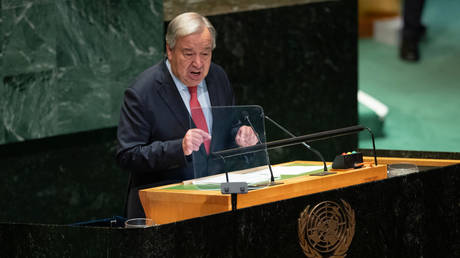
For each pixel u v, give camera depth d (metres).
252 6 22.67
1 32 19.36
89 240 7.96
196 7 23.08
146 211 9.43
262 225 8.69
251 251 8.56
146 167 10.73
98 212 22.09
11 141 19.81
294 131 22.59
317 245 9.33
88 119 21.59
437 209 11.39
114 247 7.76
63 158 21.27
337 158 10.45
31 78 20.11
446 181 11.59
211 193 8.77
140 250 7.70
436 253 11.35
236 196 8.54
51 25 20.42
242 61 23.02
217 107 9.66
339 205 9.62
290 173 10.38
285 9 22.34
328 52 22.20
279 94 22.73
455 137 21.06
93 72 21.61
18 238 8.51
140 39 22.66
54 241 8.20
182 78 11.39
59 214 21.16
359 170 10.34
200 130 9.51
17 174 20.23
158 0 22.91
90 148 21.91
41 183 20.75
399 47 21.77
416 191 10.95
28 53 19.97
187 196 8.91
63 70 20.81
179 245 7.93
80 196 21.69
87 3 21.28
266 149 9.54
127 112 11.37
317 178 9.70
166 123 11.45
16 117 19.84
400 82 21.89
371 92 22.47
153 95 11.42
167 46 11.48
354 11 22.02
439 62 21.22
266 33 22.67
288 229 8.98
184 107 11.55
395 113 22.05
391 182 10.49
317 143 21.89
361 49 22.27
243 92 23.14
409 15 21.36
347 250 9.73
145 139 11.33
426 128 21.69
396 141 22.03
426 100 21.58
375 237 10.20
